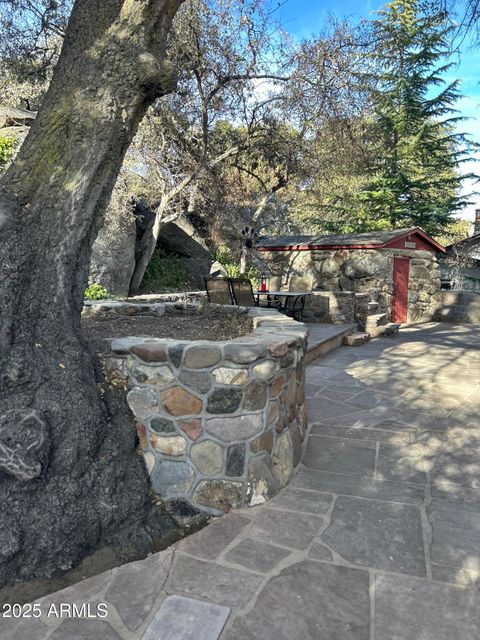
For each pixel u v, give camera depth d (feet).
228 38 31.91
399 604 6.49
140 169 37.68
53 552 7.30
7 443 7.36
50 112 8.78
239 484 8.93
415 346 27.07
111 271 34.65
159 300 25.12
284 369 9.84
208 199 42.45
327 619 6.21
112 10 8.87
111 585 6.91
